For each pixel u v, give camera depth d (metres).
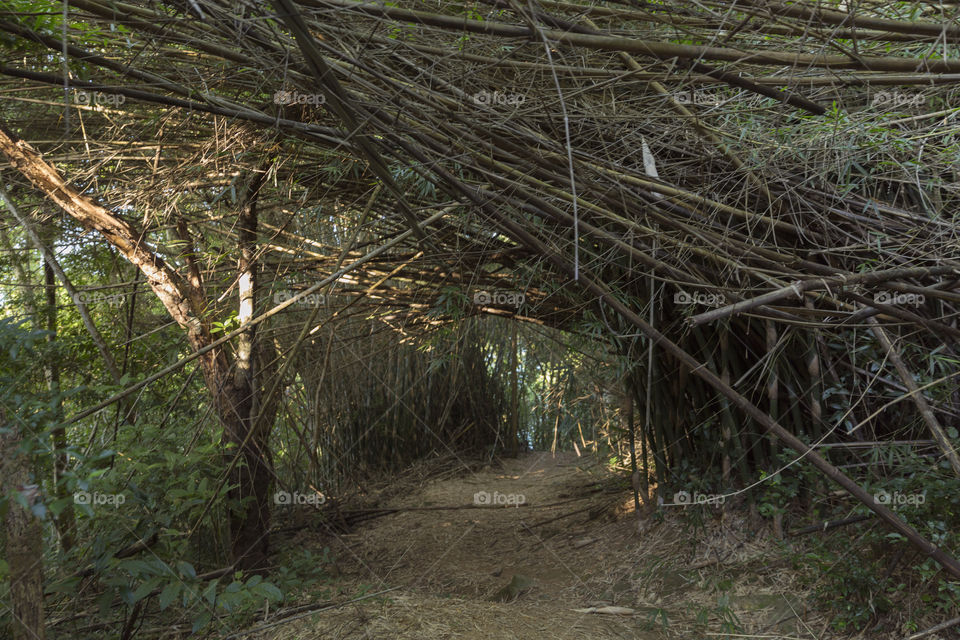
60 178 2.68
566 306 3.49
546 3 1.92
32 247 3.37
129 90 2.05
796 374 3.00
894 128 2.38
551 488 5.38
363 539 4.43
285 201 3.51
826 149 2.40
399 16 1.69
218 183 3.00
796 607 2.57
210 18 1.87
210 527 3.15
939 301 2.62
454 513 4.88
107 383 3.38
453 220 3.10
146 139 2.86
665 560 3.20
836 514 2.85
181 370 3.58
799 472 2.93
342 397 5.64
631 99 2.40
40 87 2.52
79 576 2.48
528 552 3.86
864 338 2.72
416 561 3.92
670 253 2.61
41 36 1.93
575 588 3.19
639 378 3.49
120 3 1.90
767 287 2.47
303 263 3.68
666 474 3.49
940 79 1.75
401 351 6.15
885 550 2.55
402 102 2.16
